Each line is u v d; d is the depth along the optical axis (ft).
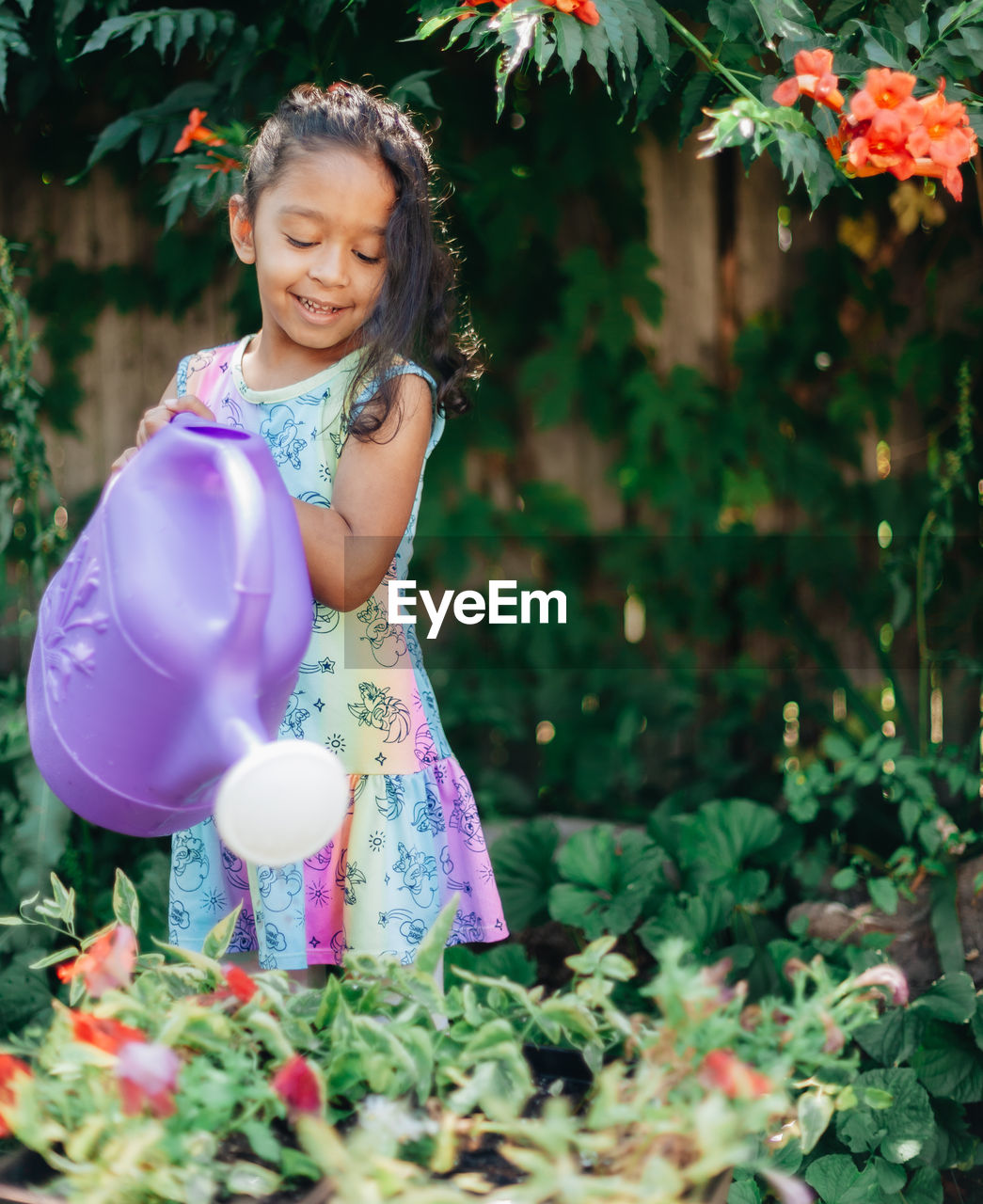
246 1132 2.65
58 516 8.38
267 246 3.80
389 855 4.17
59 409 8.71
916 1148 4.96
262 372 4.23
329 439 4.07
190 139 5.95
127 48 7.83
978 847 6.73
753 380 8.63
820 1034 2.86
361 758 4.18
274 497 3.11
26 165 8.50
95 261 8.60
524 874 6.88
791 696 8.83
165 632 2.82
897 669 8.55
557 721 9.05
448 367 4.34
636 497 8.77
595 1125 2.57
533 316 8.64
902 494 8.51
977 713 8.06
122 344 8.75
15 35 6.07
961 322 8.43
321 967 4.99
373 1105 2.75
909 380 8.48
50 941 6.19
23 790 6.35
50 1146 2.76
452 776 4.44
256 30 6.42
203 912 4.38
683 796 7.42
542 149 8.20
